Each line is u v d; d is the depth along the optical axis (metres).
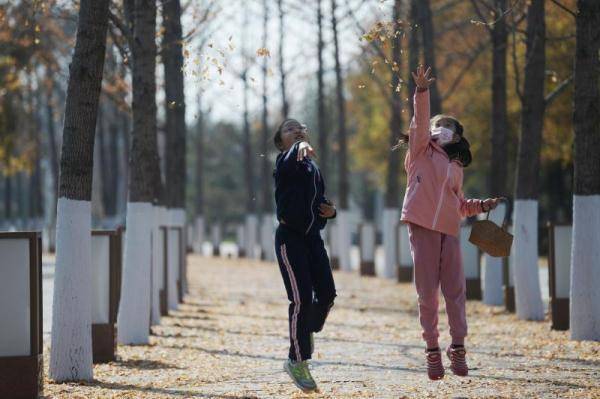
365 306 22.38
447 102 41.69
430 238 9.11
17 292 9.80
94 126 11.15
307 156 8.76
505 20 19.03
